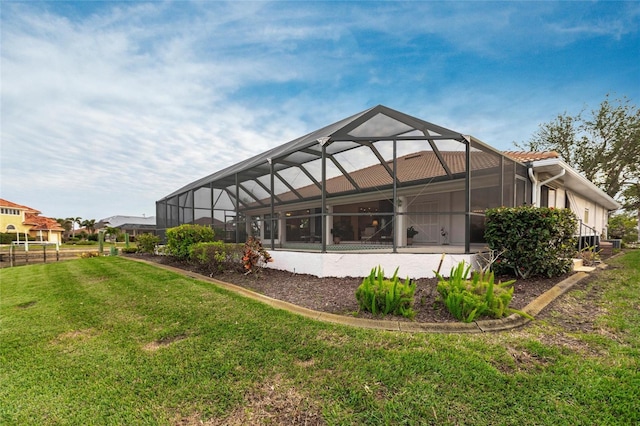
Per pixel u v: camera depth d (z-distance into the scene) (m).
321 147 7.64
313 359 3.37
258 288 6.58
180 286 7.15
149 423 2.48
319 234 8.99
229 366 3.29
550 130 25.78
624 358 3.14
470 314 4.12
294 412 2.54
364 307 4.71
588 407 2.43
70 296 6.77
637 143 21.44
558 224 6.54
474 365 3.06
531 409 2.43
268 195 12.58
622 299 5.23
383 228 8.15
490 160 8.40
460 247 9.42
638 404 2.43
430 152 8.30
